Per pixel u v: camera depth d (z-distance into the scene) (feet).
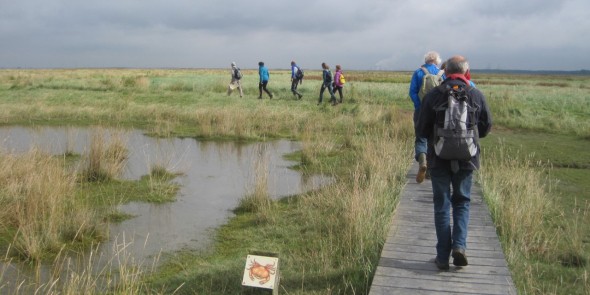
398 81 159.74
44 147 43.39
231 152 44.80
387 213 22.34
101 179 33.09
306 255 20.52
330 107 68.54
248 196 28.37
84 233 22.85
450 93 14.43
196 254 21.18
